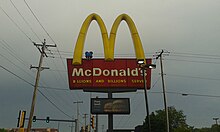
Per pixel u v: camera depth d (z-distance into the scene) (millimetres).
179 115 94812
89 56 39656
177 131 72938
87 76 39125
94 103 39062
